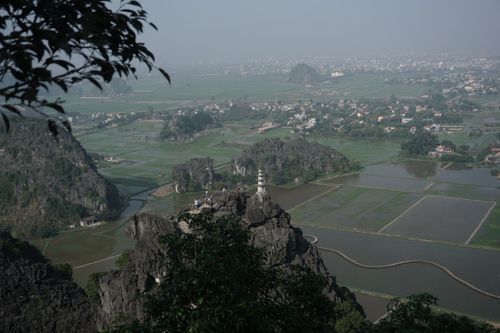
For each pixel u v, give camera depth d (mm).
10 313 106688
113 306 102250
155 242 111125
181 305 32375
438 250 185625
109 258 191500
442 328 42344
